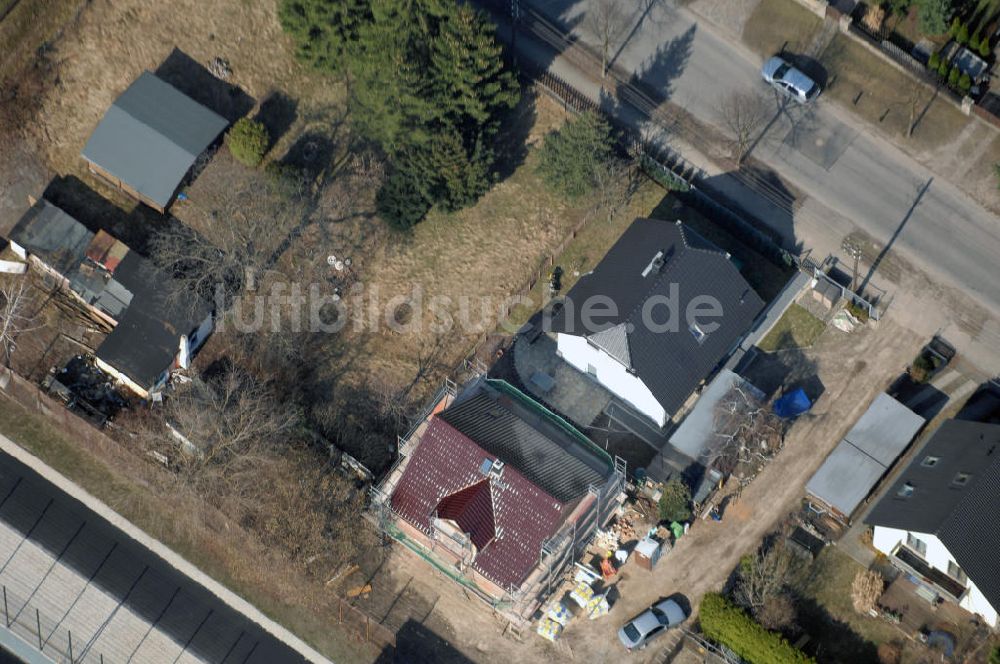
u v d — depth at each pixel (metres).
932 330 94.69
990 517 84.12
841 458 90.12
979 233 97.56
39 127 96.56
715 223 97.88
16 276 94.25
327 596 89.19
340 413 92.69
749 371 93.94
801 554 89.06
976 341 94.38
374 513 90.06
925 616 87.50
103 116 96.75
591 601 87.94
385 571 89.88
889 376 93.50
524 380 93.88
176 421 91.06
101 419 91.19
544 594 87.00
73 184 96.12
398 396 93.38
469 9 90.88
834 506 88.94
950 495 85.00
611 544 89.25
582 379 94.00
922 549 86.25
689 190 97.31
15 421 92.25
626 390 91.69
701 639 87.06
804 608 87.94
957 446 87.50
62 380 92.00
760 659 85.75
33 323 93.25
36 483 91.38
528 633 88.12
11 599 89.38
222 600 90.06
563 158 94.88
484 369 94.25
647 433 92.38
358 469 91.12
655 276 89.25
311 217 97.00
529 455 86.94
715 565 89.06
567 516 85.50
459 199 95.62
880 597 88.06
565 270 96.75
